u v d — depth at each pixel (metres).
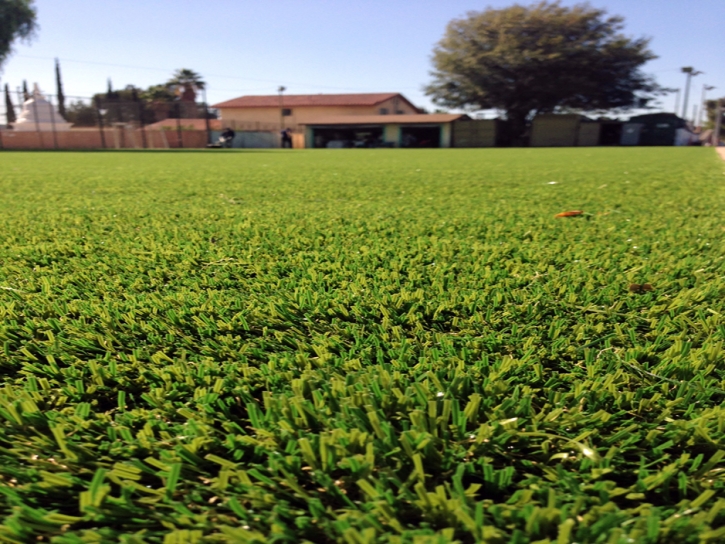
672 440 0.84
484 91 37.81
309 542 0.67
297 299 1.48
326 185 5.38
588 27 37.31
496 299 1.48
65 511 0.75
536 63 36.34
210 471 0.81
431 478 0.78
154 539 0.68
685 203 3.50
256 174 7.31
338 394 0.95
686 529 0.65
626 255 2.01
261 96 48.59
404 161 12.00
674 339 1.20
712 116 57.44
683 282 1.62
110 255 2.08
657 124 34.00
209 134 31.94
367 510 0.71
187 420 0.94
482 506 0.68
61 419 0.92
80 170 8.20
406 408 0.91
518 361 1.08
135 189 4.93
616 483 0.79
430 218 2.97
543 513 0.67
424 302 1.46
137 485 0.76
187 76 55.12
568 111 40.16
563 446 0.84
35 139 27.84
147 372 1.06
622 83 38.19
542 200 3.84
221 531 0.70
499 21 37.38
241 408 0.98
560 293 1.53
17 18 26.42
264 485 0.77
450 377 1.02
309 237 2.42
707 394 0.96
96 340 1.24
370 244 2.26
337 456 0.79
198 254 2.06
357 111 44.41
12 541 0.69
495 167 8.80
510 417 0.90
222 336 1.25
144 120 31.30
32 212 3.28
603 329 1.28
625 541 0.62
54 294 1.60
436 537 0.62
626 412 0.92
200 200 4.00
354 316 1.38
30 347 1.20
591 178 5.93
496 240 2.33
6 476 0.81
